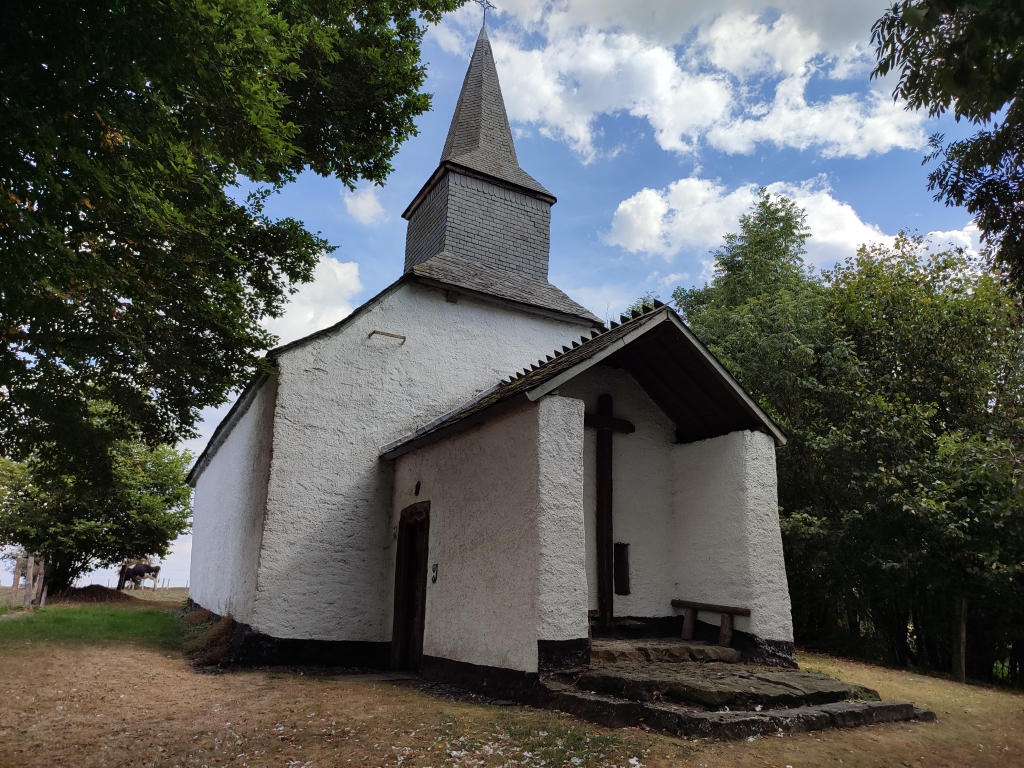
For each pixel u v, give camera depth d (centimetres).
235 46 503
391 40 1073
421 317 1212
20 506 2002
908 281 1516
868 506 1241
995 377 1454
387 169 1159
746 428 909
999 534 1145
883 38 448
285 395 1055
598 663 737
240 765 492
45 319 601
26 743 541
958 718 703
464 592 823
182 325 840
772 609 831
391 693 755
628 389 979
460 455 890
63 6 412
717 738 535
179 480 2259
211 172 683
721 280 1964
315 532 1035
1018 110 454
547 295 1430
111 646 1031
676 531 952
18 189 467
